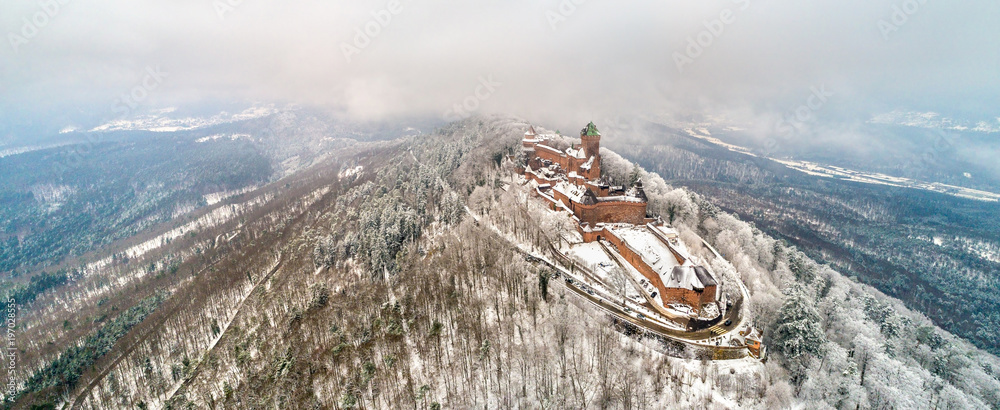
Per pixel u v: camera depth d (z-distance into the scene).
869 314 157.62
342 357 127.50
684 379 108.06
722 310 137.25
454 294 139.62
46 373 168.75
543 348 114.50
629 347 116.81
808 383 105.38
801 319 115.00
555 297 135.50
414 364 119.75
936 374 127.31
